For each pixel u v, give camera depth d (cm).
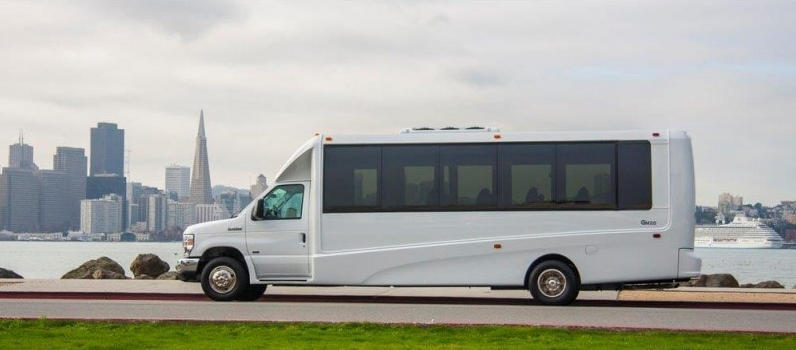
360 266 2116
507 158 2095
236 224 2172
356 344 1370
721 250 16800
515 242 2073
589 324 1642
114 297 2314
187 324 1592
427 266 2100
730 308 2062
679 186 2052
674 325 1628
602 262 2050
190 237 2188
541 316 1780
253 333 1494
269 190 2177
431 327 1550
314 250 2131
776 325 1641
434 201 2109
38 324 1589
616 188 2062
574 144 2081
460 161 2109
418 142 2123
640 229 2048
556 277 2050
